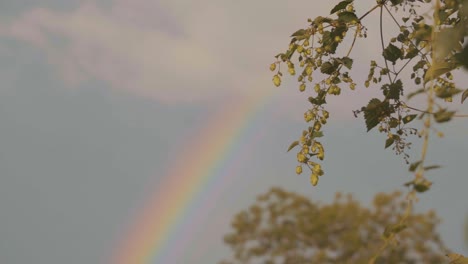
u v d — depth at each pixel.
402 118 4.36
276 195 19.69
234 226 20.16
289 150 4.39
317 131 4.36
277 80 4.52
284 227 19.27
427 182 2.85
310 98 4.45
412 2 4.33
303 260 18.72
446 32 2.79
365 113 4.40
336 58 4.44
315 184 4.32
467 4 2.88
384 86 4.41
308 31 4.47
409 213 2.97
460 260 3.95
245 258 19.97
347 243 17.16
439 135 2.86
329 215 18.12
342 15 4.39
